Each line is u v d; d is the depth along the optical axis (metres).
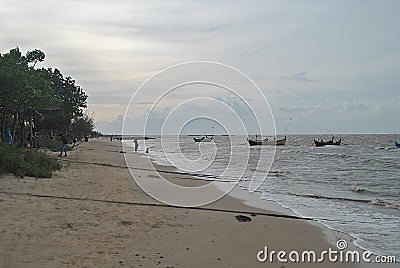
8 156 16.28
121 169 24.94
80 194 13.64
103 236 8.70
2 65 23.23
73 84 51.94
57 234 8.50
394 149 71.75
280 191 19.12
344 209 14.55
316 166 35.72
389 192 19.56
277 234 10.08
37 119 39.41
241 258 7.96
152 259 7.48
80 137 78.69
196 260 7.62
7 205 10.66
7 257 6.93
